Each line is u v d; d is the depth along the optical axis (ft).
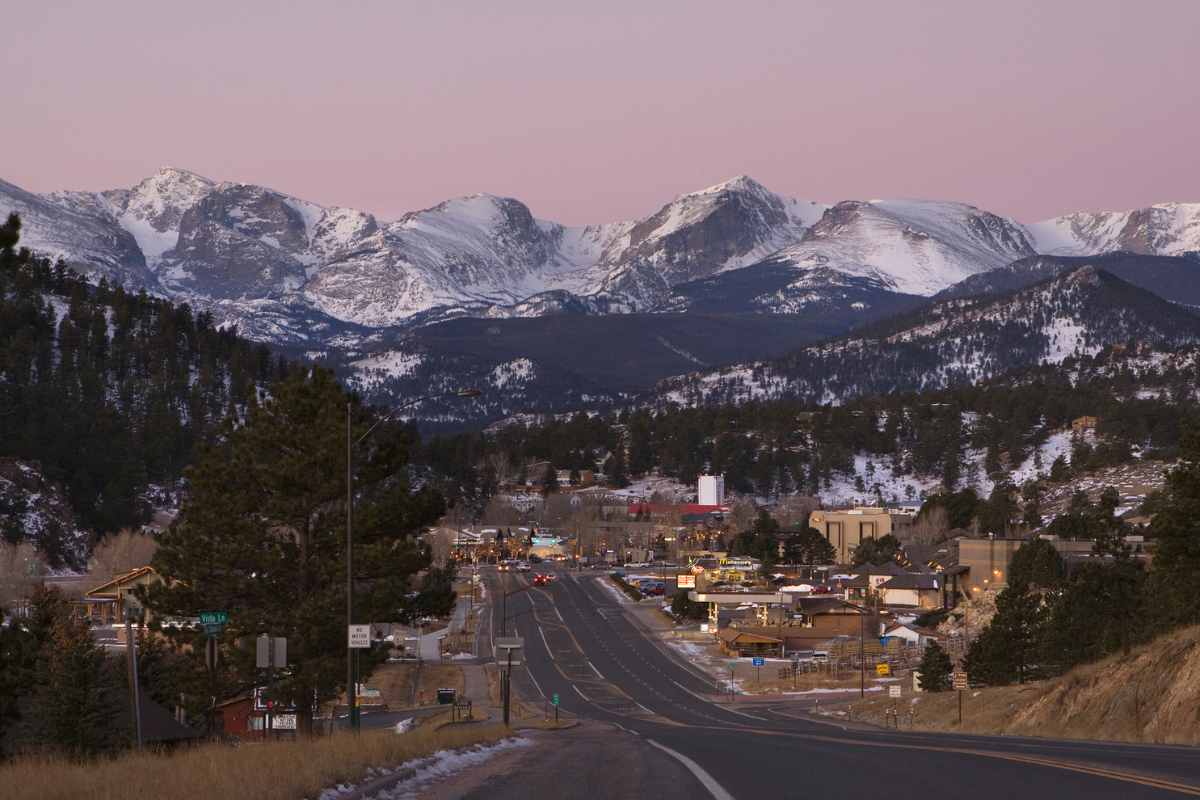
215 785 63.52
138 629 191.31
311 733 156.56
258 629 163.12
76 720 154.92
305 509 167.22
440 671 476.54
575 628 621.72
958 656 471.21
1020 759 90.84
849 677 465.47
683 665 506.89
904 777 74.95
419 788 73.51
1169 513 199.52
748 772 80.02
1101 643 278.05
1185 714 150.00
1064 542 580.30
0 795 64.44
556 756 102.22
